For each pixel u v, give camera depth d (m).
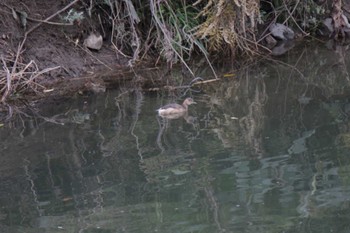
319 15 34.31
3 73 25.81
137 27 29.97
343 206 15.16
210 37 29.25
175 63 29.11
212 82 26.50
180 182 16.66
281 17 33.84
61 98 24.78
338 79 26.25
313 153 18.17
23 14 28.14
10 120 22.33
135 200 15.77
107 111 22.80
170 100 23.98
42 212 15.48
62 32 28.89
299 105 22.69
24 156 18.80
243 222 14.62
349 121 20.58
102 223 14.78
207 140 19.45
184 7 29.45
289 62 29.47
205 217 14.84
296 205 15.30
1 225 14.98
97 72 28.16
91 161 18.20
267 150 18.48
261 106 22.78
